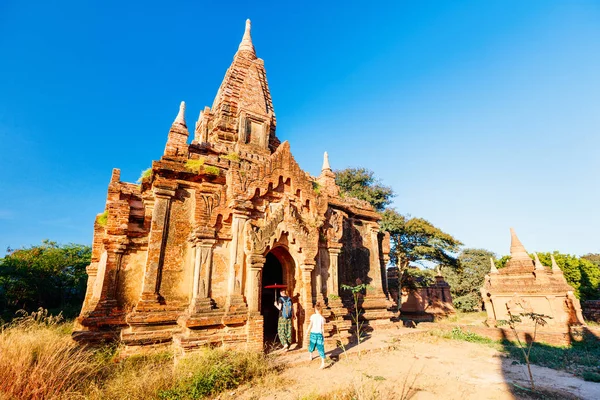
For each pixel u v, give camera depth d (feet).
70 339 32.58
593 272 101.96
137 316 33.09
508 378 30.37
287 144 45.80
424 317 101.24
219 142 51.42
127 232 40.14
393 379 28.99
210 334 33.42
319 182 56.70
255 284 36.11
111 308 36.81
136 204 46.60
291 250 40.68
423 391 26.08
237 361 28.27
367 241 60.59
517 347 44.83
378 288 58.08
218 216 39.29
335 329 41.68
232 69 57.00
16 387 20.38
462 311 120.06
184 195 40.04
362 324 50.80
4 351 22.15
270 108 58.70
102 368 27.91
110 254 38.68
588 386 28.35
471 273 128.36
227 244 38.86
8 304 83.61
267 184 41.81
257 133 53.93
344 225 56.59
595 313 75.00
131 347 32.30
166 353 32.73
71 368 23.30
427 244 96.22
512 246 68.54
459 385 27.78
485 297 67.82
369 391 24.58
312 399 22.74
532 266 62.85
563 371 33.71
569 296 57.67
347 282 53.67
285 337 36.19
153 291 34.94
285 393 24.89
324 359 32.04
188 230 39.27
